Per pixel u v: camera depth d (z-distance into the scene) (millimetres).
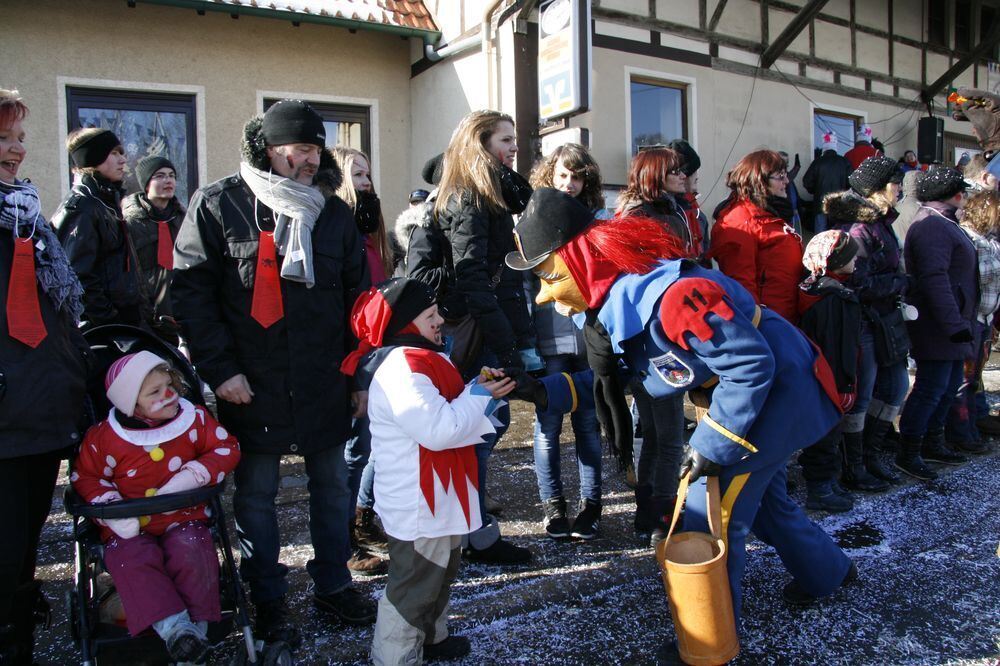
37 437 2236
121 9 7383
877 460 4430
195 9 7527
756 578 3242
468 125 3236
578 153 3557
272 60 8133
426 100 8773
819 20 10555
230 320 2650
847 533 3693
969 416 5012
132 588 2209
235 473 2752
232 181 2654
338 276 2785
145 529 2355
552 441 3592
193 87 7738
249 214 2621
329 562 2846
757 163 4062
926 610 2971
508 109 7672
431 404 2305
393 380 2350
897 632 2812
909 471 4500
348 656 2631
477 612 2896
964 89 6391
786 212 4273
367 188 3838
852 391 3785
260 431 2654
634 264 2393
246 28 7969
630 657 2648
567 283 2486
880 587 3156
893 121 11812
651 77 8750
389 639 2365
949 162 12781
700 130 9211
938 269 4312
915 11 11984
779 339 2492
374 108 8789
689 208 4449
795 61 10281
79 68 7250
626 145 8547
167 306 4730
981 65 13391
